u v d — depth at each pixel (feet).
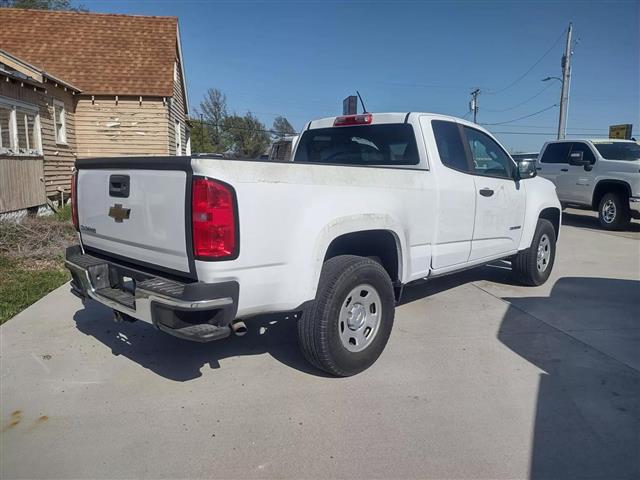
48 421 10.50
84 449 9.55
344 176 11.83
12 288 19.76
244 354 13.91
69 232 30.32
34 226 29.50
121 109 52.60
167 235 10.27
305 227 10.82
